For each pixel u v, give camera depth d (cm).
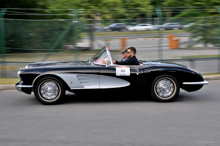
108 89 620
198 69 1044
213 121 494
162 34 1007
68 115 533
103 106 600
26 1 1573
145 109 574
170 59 1010
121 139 410
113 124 478
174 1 1739
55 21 982
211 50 1006
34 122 492
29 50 982
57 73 602
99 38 1000
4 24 958
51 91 608
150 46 1012
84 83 613
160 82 625
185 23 1000
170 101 634
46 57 990
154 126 467
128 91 629
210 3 1631
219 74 965
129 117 519
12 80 873
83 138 414
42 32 982
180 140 406
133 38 1009
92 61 662
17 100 661
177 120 500
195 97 685
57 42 988
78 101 646
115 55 827
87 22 991
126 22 1004
